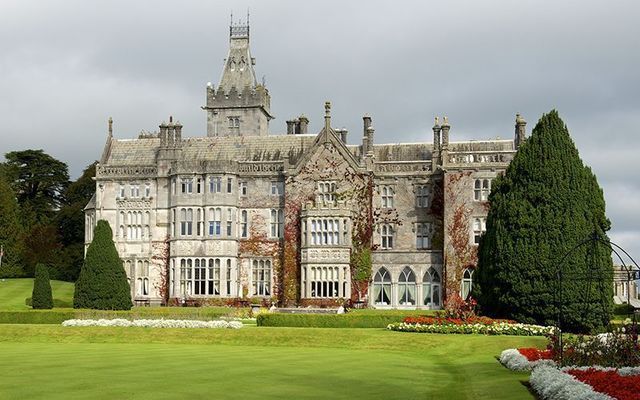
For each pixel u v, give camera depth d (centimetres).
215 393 2805
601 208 5781
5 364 3606
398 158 8119
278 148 8300
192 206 7950
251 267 7994
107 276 7012
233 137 8475
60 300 8312
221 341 4847
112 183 8294
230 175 7962
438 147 7850
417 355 4334
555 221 5612
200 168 7975
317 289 7588
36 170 12556
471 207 7538
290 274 7812
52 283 10162
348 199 7762
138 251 8162
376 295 7762
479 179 7556
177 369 3444
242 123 9300
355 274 7669
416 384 3144
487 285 5881
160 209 8169
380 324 5456
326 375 3328
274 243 7962
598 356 3225
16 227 11262
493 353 4291
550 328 4931
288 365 3650
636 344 3209
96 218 8288
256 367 3553
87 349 4422
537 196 5694
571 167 5741
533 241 5619
